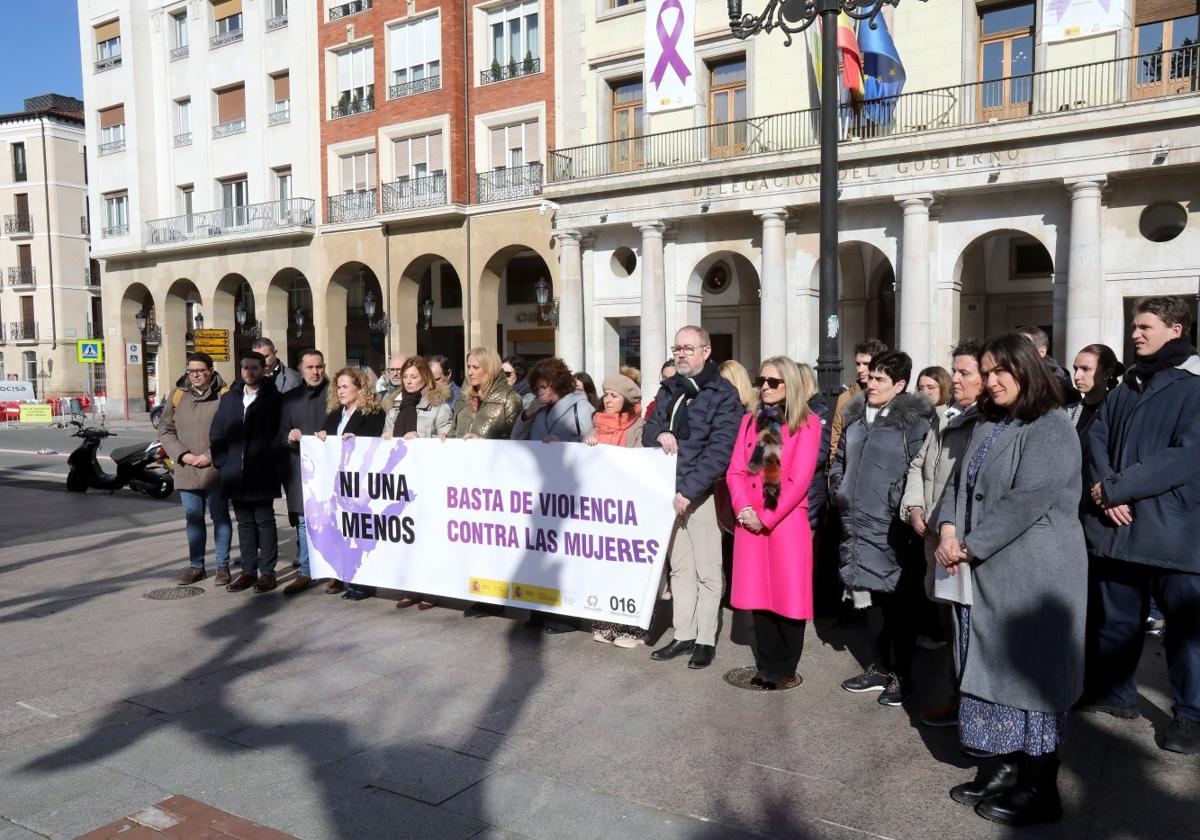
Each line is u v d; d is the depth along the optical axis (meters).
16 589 7.75
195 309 36.75
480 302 26.81
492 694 5.04
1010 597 3.54
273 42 31.44
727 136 21.59
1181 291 15.95
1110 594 4.64
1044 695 3.46
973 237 17.86
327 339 30.48
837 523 6.29
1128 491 4.21
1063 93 17.03
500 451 6.26
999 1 17.83
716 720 4.64
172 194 34.94
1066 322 16.66
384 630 6.36
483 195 26.52
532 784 3.90
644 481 5.64
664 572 6.54
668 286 21.97
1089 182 16.05
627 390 6.46
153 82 35.28
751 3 20.50
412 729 4.54
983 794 3.69
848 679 5.20
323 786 3.90
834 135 7.45
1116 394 4.55
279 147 31.48
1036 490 3.47
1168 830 3.48
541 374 6.41
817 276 20.12
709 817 3.60
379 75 28.34
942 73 18.31
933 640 6.02
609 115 23.75
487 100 26.30
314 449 7.22
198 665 5.60
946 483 4.18
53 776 4.02
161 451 14.48
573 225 22.67
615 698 4.98
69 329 50.69
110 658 5.76
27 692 5.13
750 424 5.14
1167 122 15.28
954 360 4.65
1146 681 5.26
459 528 6.52
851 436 5.12
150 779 3.98
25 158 50.28
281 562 8.91
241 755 4.23
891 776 3.98
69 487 15.20
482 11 26.38
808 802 3.73
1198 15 15.93
